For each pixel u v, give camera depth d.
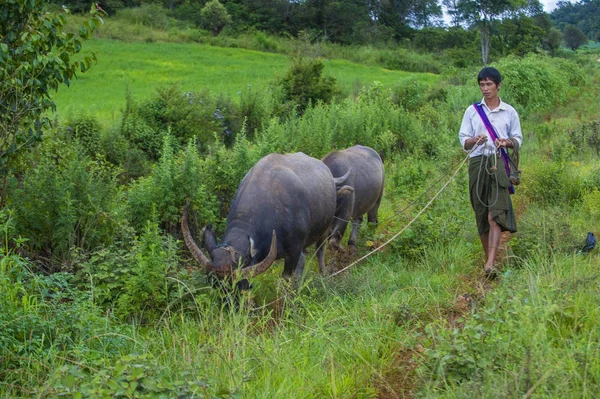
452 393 4.09
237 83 28.22
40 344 4.92
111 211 7.39
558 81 27.59
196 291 6.20
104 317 5.59
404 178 11.53
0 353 4.75
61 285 5.91
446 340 4.64
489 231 7.40
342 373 4.78
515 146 7.16
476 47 63.19
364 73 41.81
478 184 7.30
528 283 5.52
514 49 65.69
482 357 4.36
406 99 22.27
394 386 4.71
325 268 7.74
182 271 6.33
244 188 6.77
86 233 7.16
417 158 14.06
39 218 6.97
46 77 6.98
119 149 11.68
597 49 98.56
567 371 4.16
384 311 5.86
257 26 67.44
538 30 68.81
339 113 15.19
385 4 78.75
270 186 6.76
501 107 7.27
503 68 25.62
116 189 8.41
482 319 4.74
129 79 28.72
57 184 7.09
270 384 4.53
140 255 6.14
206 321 5.53
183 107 13.88
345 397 4.50
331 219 7.75
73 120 12.10
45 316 5.34
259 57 46.44
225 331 5.17
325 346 5.16
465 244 8.14
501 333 4.72
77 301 5.47
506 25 65.75
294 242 6.85
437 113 19.23
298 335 5.35
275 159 7.21
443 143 14.37
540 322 4.65
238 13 68.31
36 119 6.98
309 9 69.75
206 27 61.91
